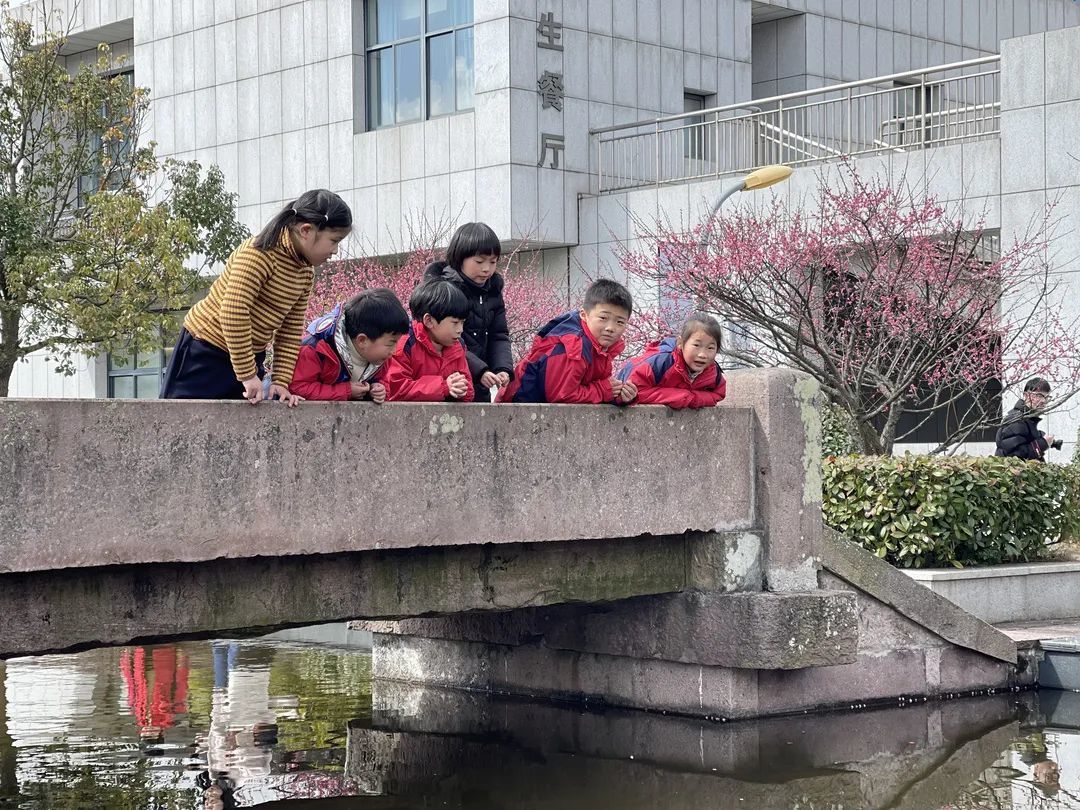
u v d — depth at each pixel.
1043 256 15.04
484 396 6.93
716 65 23.08
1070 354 14.05
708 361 6.89
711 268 12.65
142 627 5.23
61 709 7.70
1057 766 6.46
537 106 20.59
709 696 7.31
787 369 7.40
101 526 4.95
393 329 5.74
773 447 7.27
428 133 21.44
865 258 12.60
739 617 7.03
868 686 7.84
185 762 6.39
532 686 8.12
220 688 8.42
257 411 5.35
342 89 22.62
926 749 6.81
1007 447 11.22
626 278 19.36
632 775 6.25
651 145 21.94
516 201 20.33
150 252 19.11
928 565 9.43
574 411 6.46
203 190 21.30
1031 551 9.96
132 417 5.02
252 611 5.53
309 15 23.12
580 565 6.75
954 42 26.92
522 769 6.37
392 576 5.98
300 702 7.98
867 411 12.02
